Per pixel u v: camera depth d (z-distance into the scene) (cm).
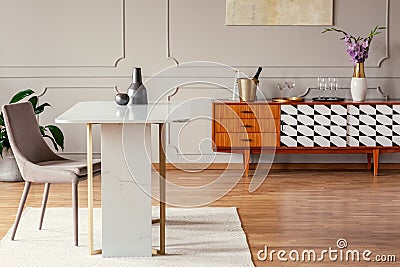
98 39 641
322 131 612
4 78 642
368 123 611
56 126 625
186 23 643
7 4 637
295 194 541
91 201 380
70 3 639
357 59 618
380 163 653
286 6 641
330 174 627
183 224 448
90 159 378
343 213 478
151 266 359
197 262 365
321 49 645
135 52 644
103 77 645
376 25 643
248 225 447
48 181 400
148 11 641
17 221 412
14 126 410
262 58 645
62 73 643
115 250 375
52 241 409
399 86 647
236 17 641
